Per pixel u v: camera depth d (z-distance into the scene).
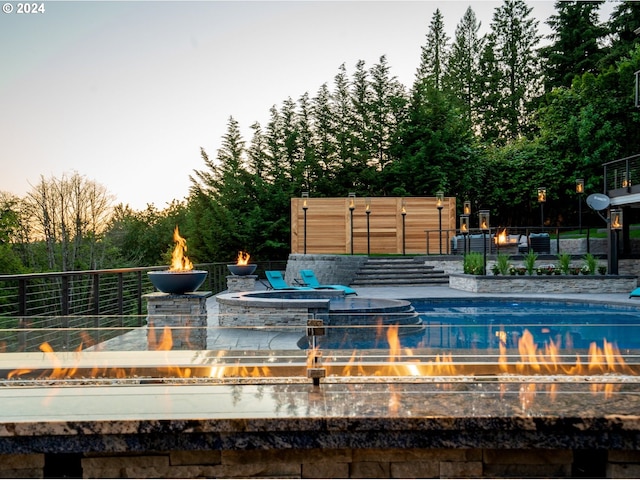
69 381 2.60
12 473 2.21
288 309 8.30
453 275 17.53
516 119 40.81
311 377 2.55
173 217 40.00
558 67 37.16
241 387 2.53
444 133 30.31
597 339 2.73
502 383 2.57
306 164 30.03
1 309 18.67
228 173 29.02
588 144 28.75
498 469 2.22
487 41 42.28
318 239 23.42
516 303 13.92
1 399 2.39
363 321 3.16
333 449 2.21
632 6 33.44
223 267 18.75
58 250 29.48
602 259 17.92
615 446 2.10
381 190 30.78
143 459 2.20
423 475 2.22
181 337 2.85
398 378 2.58
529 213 32.62
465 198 31.38
